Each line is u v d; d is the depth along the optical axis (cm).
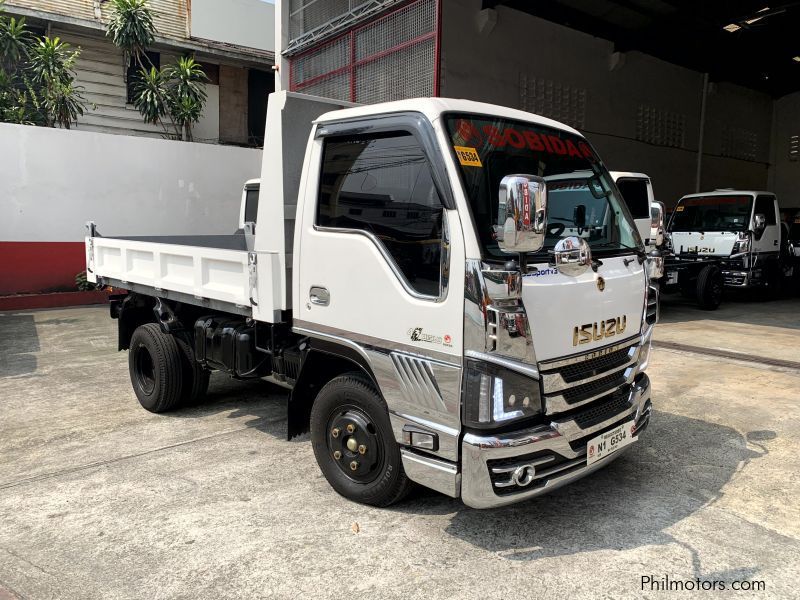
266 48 1825
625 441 340
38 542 327
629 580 287
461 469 291
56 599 277
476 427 282
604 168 388
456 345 287
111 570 299
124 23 1441
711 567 298
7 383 643
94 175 1155
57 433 494
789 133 2062
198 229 1271
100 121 1617
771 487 386
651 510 356
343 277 340
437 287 298
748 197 1185
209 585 286
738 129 1959
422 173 305
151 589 284
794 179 2061
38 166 1105
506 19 1220
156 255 514
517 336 281
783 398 568
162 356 518
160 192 1223
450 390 292
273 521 345
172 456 443
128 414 542
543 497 373
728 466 418
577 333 311
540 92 1307
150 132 1694
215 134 1789
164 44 1631
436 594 276
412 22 839
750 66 1784
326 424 370
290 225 390
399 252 313
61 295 1137
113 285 609
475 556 307
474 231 284
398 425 319
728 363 705
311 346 368
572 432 303
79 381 652
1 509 364
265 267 389
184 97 1541
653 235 414
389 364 318
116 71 1634
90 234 653
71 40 1562
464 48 1148
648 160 1631
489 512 354
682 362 712
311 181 361
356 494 357
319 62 1048
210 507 362
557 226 336
